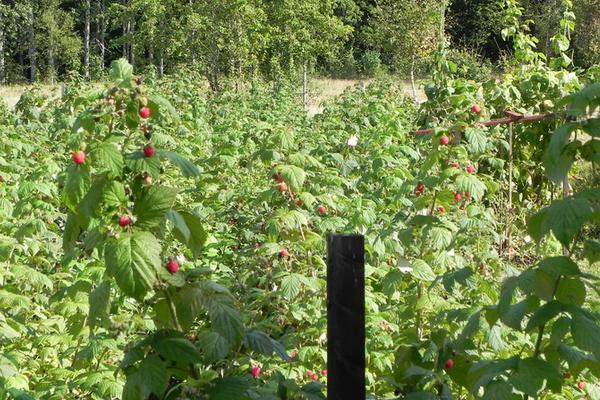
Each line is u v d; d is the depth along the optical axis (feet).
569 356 9.68
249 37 92.27
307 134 40.65
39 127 45.52
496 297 15.14
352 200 22.03
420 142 25.48
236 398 9.62
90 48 179.01
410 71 88.38
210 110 56.13
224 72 91.35
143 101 10.44
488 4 150.10
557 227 9.26
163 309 10.34
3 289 17.01
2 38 160.76
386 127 31.83
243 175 30.22
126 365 9.95
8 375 12.01
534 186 30.71
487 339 12.85
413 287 16.53
